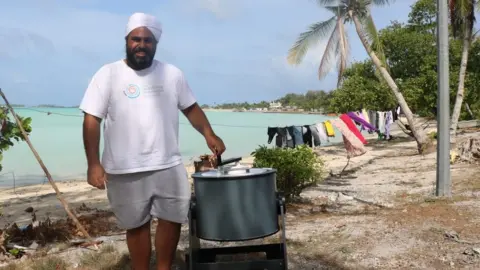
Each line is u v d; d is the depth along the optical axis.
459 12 16.61
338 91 25.25
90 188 15.23
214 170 3.80
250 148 33.75
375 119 26.20
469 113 31.22
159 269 3.52
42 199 12.86
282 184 8.62
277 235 6.23
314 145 13.99
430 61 25.17
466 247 5.35
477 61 25.94
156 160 3.30
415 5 27.84
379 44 18.50
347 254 5.35
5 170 24.23
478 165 12.56
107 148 3.35
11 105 6.24
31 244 6.39
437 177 8.64
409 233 6.04
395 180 11.62
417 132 18.92
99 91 3.27
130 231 3.46
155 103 3.33
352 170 14.80
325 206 8.55
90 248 5.90
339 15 18.69
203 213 3.57
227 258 5.12
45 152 33.03
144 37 3.25
